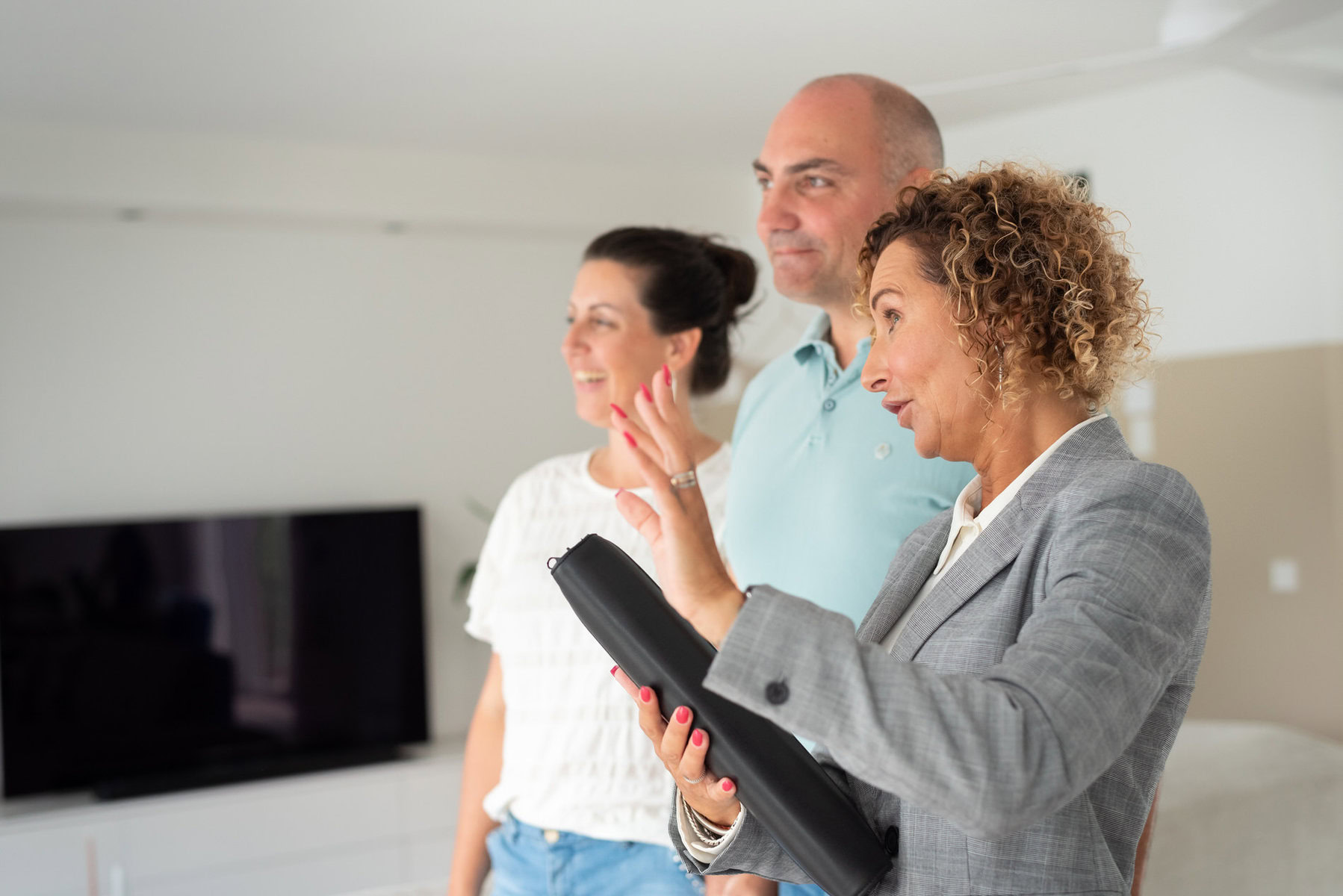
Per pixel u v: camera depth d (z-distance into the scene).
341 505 4.77
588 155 4.78
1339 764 3.15
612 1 3.07
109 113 4.00
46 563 4.28
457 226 4.83
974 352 0.87
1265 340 3.83
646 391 0.81
